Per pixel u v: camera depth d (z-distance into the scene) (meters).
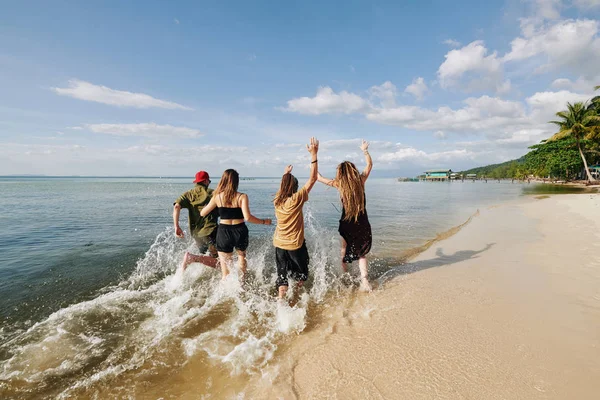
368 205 17.38
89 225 9.47
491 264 5.31
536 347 2.66
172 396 2.24
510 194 28.33
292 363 2.59
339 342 2.89
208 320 3.41
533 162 67.25
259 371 2.51
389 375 2.37
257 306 3.77
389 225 9.99
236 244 4.34
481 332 2.96
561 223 9.77
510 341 2.77
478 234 8.20
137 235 7.94
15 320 3.40
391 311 3.53
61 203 17.25
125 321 3.38
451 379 2.28
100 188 38.78
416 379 2.30
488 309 3.48
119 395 2.25
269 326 3.28
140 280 4.70
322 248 6.66
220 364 2.61
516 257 5.72
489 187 48.44
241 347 2.81
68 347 2.86
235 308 3.71
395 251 6.54
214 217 5.11
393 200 21.41
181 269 4.56
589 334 2.86
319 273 5.01
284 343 2.94
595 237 7.36
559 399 2.03
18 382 2.38
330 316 3.50
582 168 54.91
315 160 3.91
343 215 4.39
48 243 7.00
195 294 4.14
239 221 4.36
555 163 50.97
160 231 8.50
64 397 2.23
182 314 3.55
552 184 52.25
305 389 2.26
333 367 2.50
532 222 10.23
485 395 2.09
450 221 10.83
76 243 7.01
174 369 2.55
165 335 3.09
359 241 4.31
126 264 5.47
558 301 3.64
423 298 3.88
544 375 2.28
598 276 4.54
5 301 3.89
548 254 5.86
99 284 4.53
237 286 4.25
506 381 2.23
